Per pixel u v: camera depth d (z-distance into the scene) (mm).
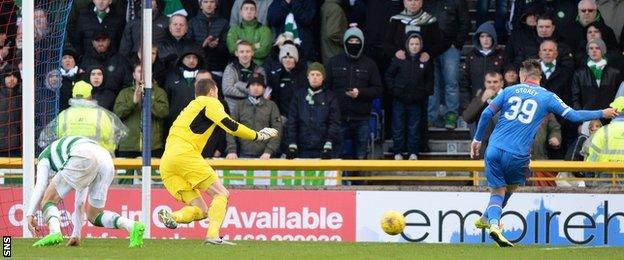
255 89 44062
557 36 47625
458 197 38469
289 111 44844
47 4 45062
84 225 39344
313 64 44719
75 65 46625
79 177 31125
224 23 47844
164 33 47062
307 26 47844
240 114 44250
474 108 44062
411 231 38594
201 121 32375
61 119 36375
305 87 45594
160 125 44656
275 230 39031
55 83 43094
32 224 31391
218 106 32344
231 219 39125
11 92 45719
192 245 33156
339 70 45969
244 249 32031
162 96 44250
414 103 46656
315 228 38969
